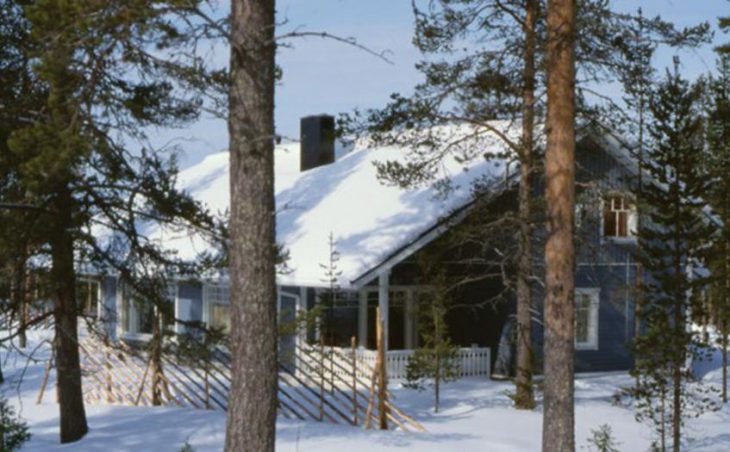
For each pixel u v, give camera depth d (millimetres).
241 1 12102
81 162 16734
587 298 31172
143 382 24359
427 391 26656
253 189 12125
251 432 12094
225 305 32438
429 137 23484
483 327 30375
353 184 32906
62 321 19750
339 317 30062
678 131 21328
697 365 33219
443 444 18516
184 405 24234
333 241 28875
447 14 22547
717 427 23578
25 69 18250
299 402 23250
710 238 21703
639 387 24312
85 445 19125
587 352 31125
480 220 24703
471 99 22922
